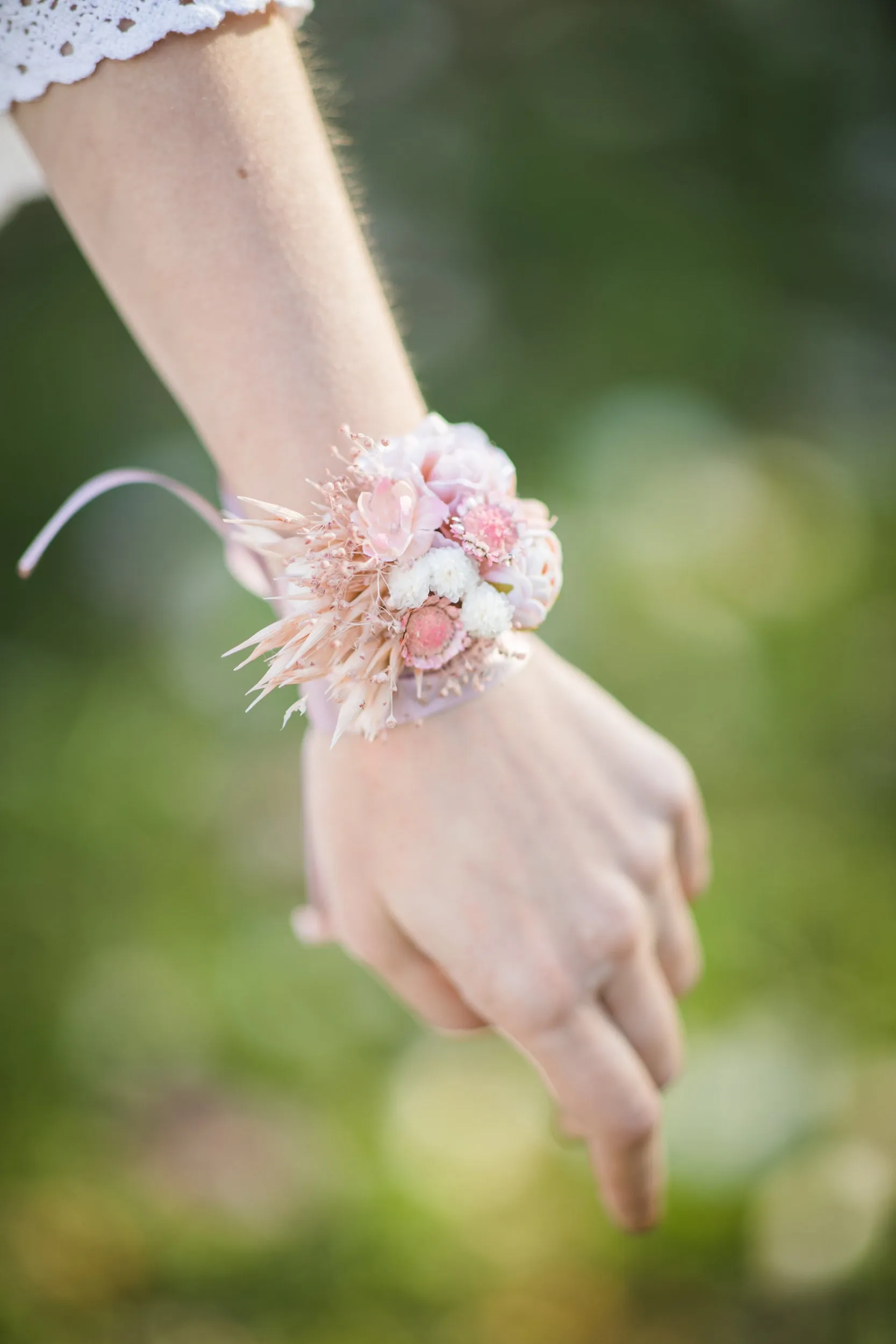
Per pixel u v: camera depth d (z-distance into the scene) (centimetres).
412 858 68
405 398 68
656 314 184
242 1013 106
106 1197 94
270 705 134
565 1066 69
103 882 118
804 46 227
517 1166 95
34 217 194
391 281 183
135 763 128
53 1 65
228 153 66
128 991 108
